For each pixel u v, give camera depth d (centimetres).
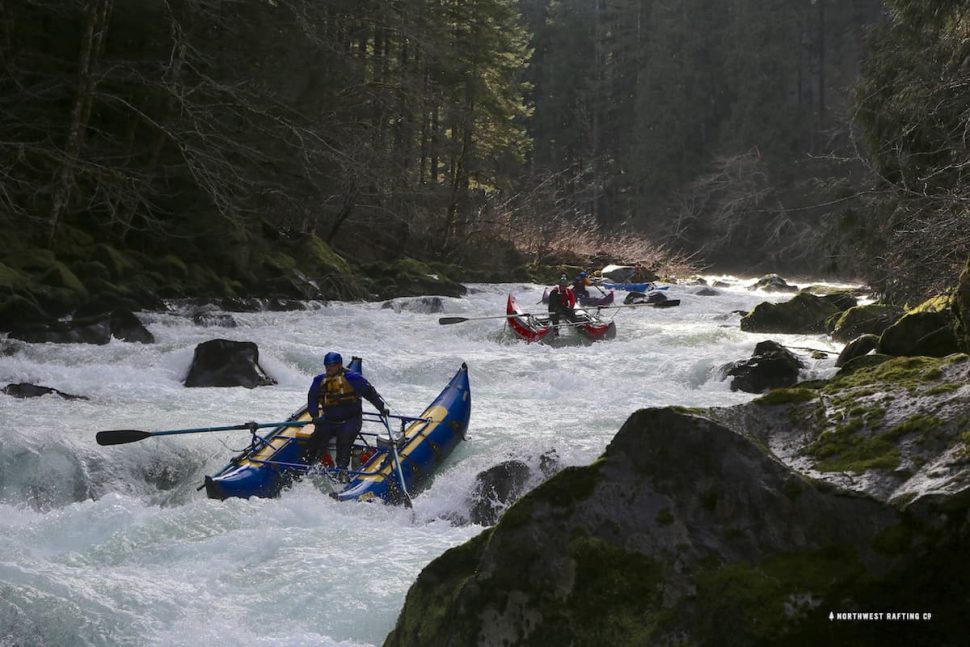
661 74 6675
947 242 1179
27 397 1059
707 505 332
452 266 3531
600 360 1388
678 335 1675
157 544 569
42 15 2438
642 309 2406
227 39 2759
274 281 2512
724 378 1241
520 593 346
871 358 934
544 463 723
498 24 4150
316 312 2195
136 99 2519
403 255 3769
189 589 492
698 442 339
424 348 1620
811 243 1766
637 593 327
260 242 2691
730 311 2350
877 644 295
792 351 1354
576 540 343
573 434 927
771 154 5725
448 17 3956
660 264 4378
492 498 690
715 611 311
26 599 459
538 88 8244
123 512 618
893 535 300
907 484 309
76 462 795
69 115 2409
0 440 786
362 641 438
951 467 305
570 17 7944
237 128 2736
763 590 307
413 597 384
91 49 2256
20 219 2203
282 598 479
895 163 1561
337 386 809
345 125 2959
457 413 888
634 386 1244
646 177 6669
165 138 2508
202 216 2566
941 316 998
